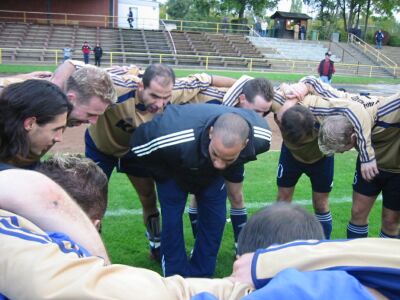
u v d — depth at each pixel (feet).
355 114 10.71
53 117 6.06
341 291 3.82
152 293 4.11
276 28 133.49
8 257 3.98
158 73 10.25
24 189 4.66
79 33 97.50
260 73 84.89
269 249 4.51
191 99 12.41
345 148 10.81
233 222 13.57
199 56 92.89
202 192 9.95
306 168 13.10
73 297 3.84
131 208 16.69
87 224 4.86
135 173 12.38
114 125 11.62
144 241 14.02
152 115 11.43
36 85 6.05
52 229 4.60
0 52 76.23
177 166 9.20
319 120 11.75
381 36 123.03
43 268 3.92
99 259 4.35
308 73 90.79
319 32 152.87
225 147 8.03
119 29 102.53
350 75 94.79
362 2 153.17
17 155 5.89
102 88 8.83
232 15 162.09
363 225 12.75
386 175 11.92
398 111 10.96
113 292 3.96
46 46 90.07
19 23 96.53
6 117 5.74
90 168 6.31
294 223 4.83
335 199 18.80
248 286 4.39
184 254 10.19
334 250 4.37
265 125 9.62
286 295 3.77
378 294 4.24
